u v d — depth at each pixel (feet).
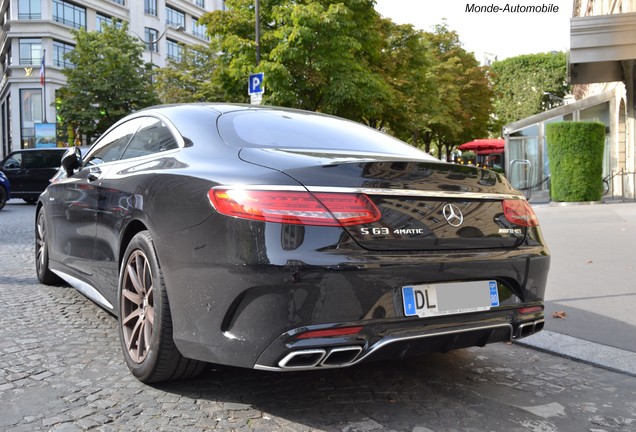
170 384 9.89
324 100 67.77
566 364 11.57
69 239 14.35
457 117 122.11
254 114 11.23
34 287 17.75
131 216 10.33
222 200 8.21
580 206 47.91
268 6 68.39
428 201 8.63
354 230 7.93
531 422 8.81
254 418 8.63
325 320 7.70
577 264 21.53
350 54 66.59
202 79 116.37
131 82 109.70
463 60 124.26
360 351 7.91
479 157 121.49
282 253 7.65
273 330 7.66
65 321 13.82
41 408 8.82
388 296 8.02
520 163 63.46
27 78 153.69
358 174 8.23
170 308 8.96
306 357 7.73
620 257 22.72
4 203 52.19
